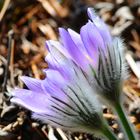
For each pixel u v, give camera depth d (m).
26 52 0.35
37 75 0.32
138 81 0.33
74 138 0.27
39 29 0.38
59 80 0.21
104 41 0.21
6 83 0.30
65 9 0.40
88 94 0.21
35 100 0.20
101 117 0.21
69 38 0.21
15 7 0.39
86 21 0.39
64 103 0.21
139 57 0.36
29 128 0.28
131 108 0.30
